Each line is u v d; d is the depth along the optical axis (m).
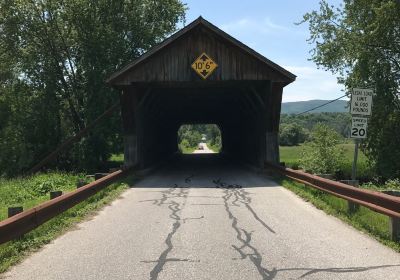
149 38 32.34
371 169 26.23
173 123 46.09
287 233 8.16
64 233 8.23
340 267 6.05
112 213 10.38
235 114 35.06
